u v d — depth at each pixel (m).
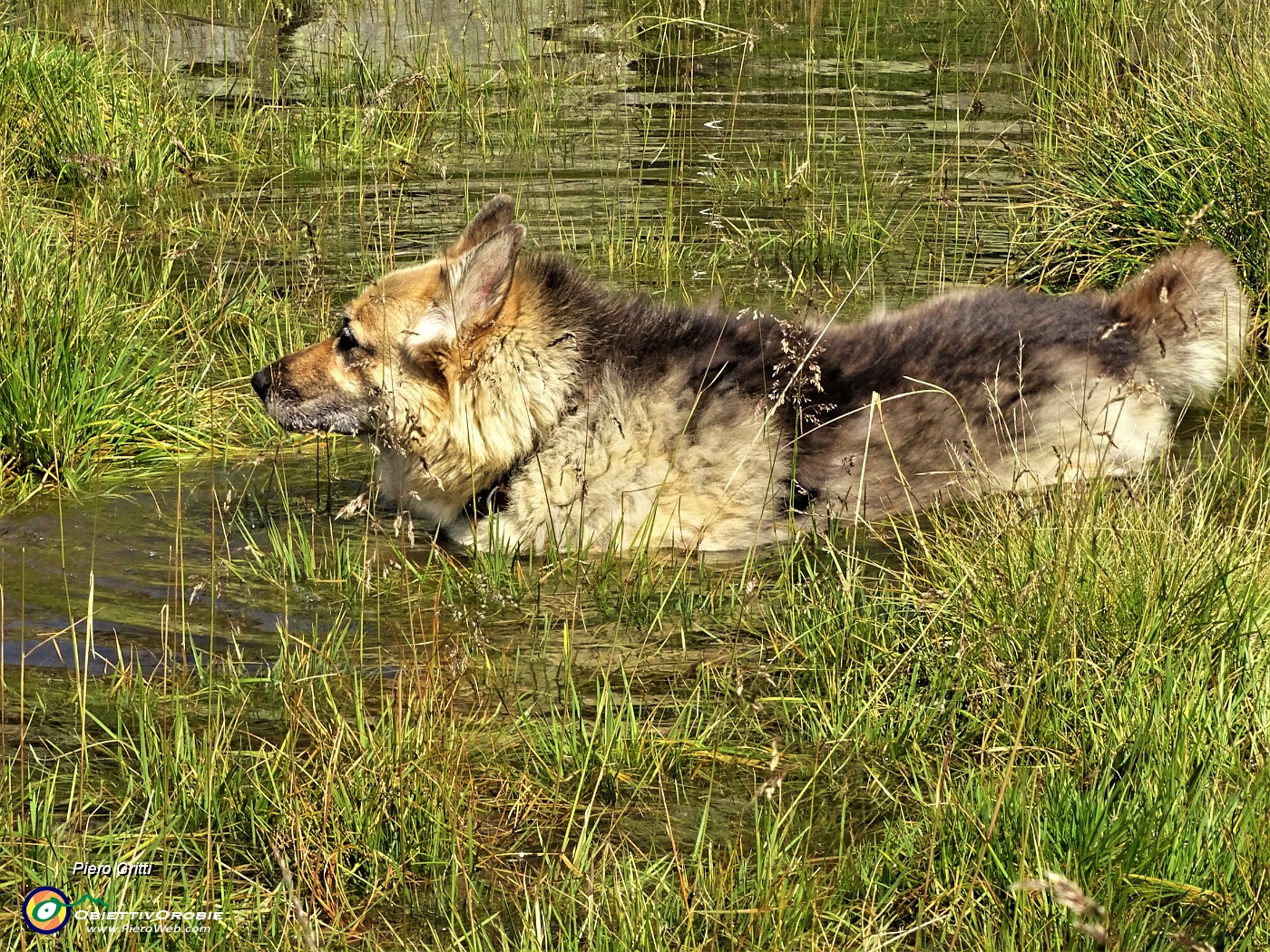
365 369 9.92
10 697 7.43
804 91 20.28
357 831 6.23
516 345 9.64
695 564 9.34
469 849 6.20
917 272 13.93
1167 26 17.20
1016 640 7.35
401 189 16.45
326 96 20.14
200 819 6.39
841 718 7.20
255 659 7.95
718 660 8.02
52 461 10.31
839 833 6.47
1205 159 12.83
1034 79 19.62
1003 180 16.47
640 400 9.65
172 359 12.01
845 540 9.50
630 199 16.31
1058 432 9.83
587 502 9.59
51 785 6.42
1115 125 14.20
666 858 6.27
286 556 9.15
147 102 18.00
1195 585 7.42
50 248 12.46
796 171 16.00
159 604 8.56
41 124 17.03
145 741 6.82
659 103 19.98
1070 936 5.44
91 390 10.74
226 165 17.75
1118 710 6.66
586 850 6.19
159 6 24.70
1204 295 10.63
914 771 6.78
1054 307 10.69
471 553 9.66
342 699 7.50
